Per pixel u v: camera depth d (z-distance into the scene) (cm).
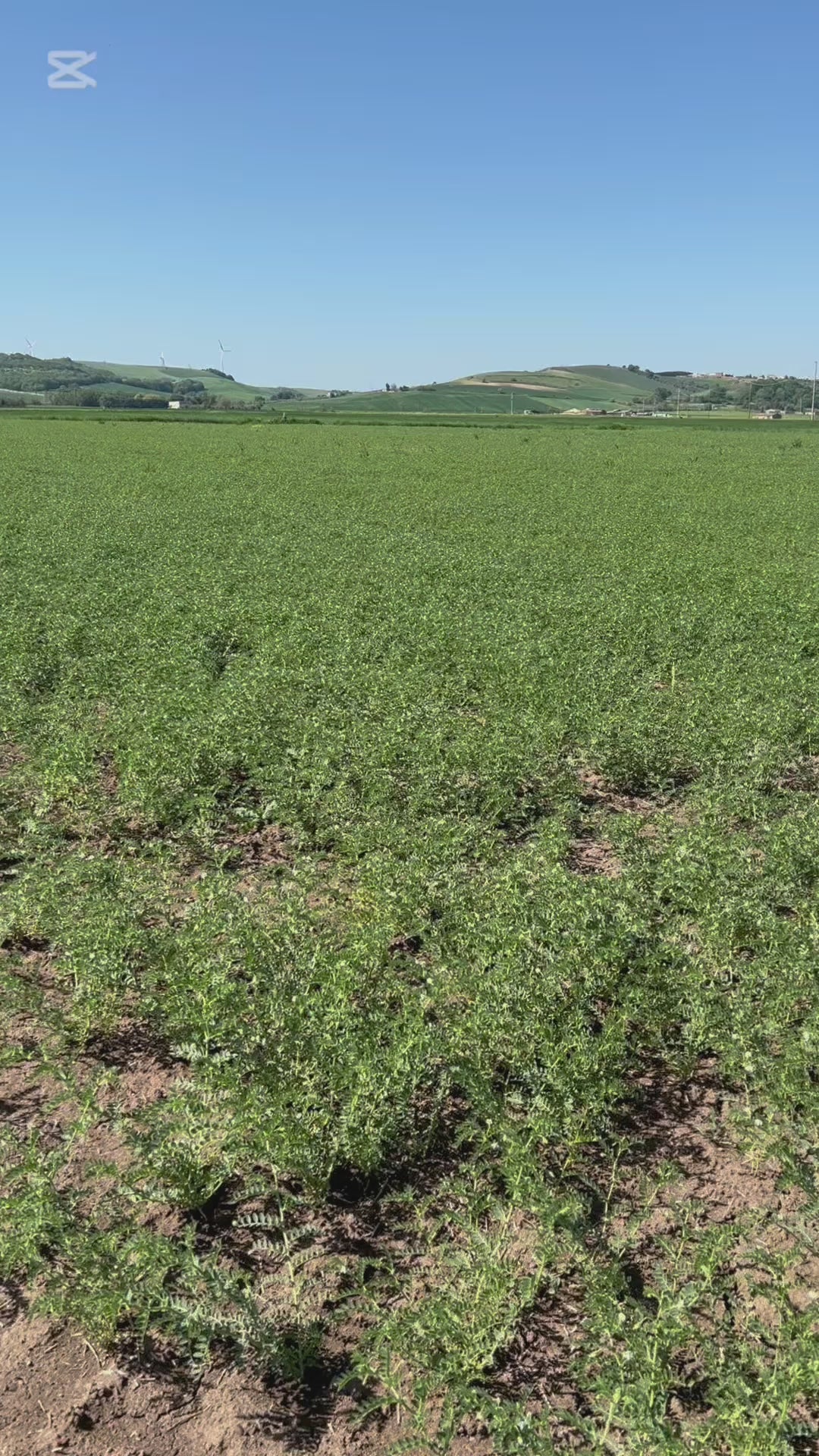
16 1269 526
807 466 5369
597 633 1703
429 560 2367
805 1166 591
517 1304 491
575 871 964
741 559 2461
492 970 712
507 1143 570
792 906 849
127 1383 474
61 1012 714
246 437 7700
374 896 826
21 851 949
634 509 3472
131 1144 573
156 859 929
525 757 1116
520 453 6319
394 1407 465
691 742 1185
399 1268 534
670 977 721
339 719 1260
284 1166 560
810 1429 426
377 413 15388
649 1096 669
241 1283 522
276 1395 470
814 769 1216
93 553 2419
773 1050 675
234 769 1188
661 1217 566
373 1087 583
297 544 2625
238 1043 659
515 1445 421
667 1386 460
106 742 1181
